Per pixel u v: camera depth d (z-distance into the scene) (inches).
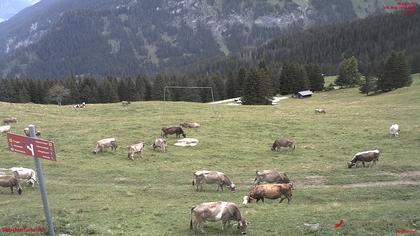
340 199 1264.8
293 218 979.3
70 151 2006.6
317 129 2450.8
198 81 6766.7
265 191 1162.0
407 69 5305.1
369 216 960.9
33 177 1472.7
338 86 7017.7
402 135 2208.4
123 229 927.0
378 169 1638.8
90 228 906.7
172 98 6186.0
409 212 979.9
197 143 2153.1
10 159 1830.7
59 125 2593.5
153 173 1672.0
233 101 5708.7
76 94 6127.0
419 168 1628.9
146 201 1262.3
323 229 877.8
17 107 3169.3
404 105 3282.5
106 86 6092.5
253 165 1792.6
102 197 1314.0
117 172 1685.5
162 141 2031.3
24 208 1127.0
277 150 2031.3
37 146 698.8
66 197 1300.4
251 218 991.6
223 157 1923.0
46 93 6176.2
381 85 5324.8
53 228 825.5
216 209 891.4
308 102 5270.7
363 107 3309.5
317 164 1775.3
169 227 944.3
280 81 6574.8
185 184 1535.4
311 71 6766.7
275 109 3319.4
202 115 2935.5
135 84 6712.6
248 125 2556.6
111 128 2477.9
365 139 2188.7
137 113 3129.9
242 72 6195.9
